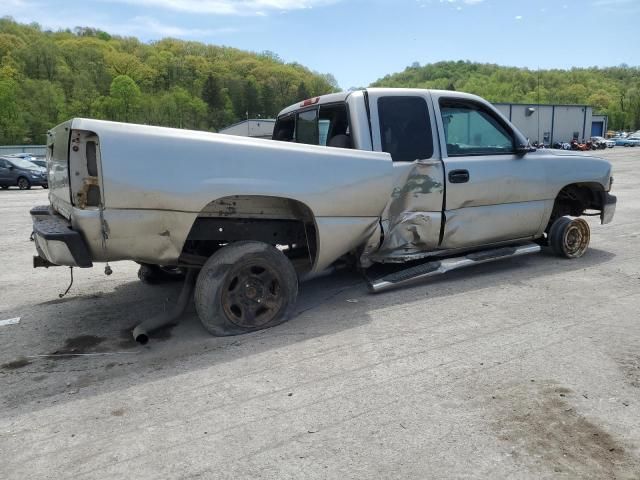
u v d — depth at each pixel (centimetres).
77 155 352
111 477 240
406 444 258
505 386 315
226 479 235
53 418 295
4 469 248
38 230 367
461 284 536
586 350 366
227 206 408
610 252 680
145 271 566
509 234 567
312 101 550
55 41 15150
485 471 236
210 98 13650
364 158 438
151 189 354
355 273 574
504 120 553
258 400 307
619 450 250
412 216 496
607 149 5675
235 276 406
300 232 459
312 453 253
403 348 376
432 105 507
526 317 434
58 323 462
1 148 6200
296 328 422
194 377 340
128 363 368
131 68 14488
